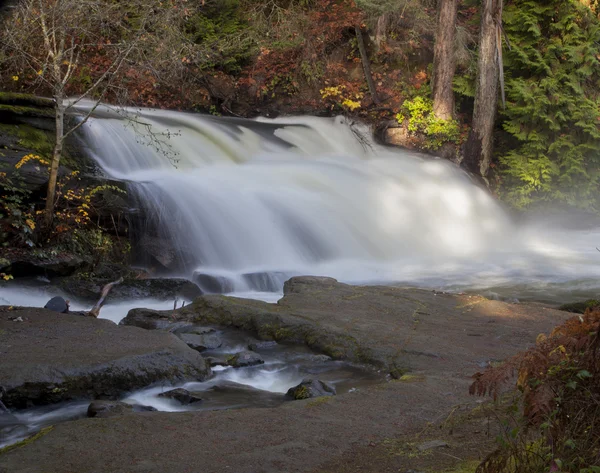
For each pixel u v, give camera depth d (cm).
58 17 1172
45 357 606
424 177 1952
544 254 1656
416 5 2266
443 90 2134
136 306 1001
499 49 2014
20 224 1060
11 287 986
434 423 464
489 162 2095
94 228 1194
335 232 1507
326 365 684
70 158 1326
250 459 397
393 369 644
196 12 2116
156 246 1256
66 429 441
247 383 643
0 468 381
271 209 1458
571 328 300
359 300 900
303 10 2492
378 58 2339
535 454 308
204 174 1552
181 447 414
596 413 286
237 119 2062
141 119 1689
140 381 605
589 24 2108
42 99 1361
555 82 2038
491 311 860
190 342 741
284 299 907
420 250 1616
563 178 2041
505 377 296
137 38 1218
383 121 2194
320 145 2039
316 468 387
